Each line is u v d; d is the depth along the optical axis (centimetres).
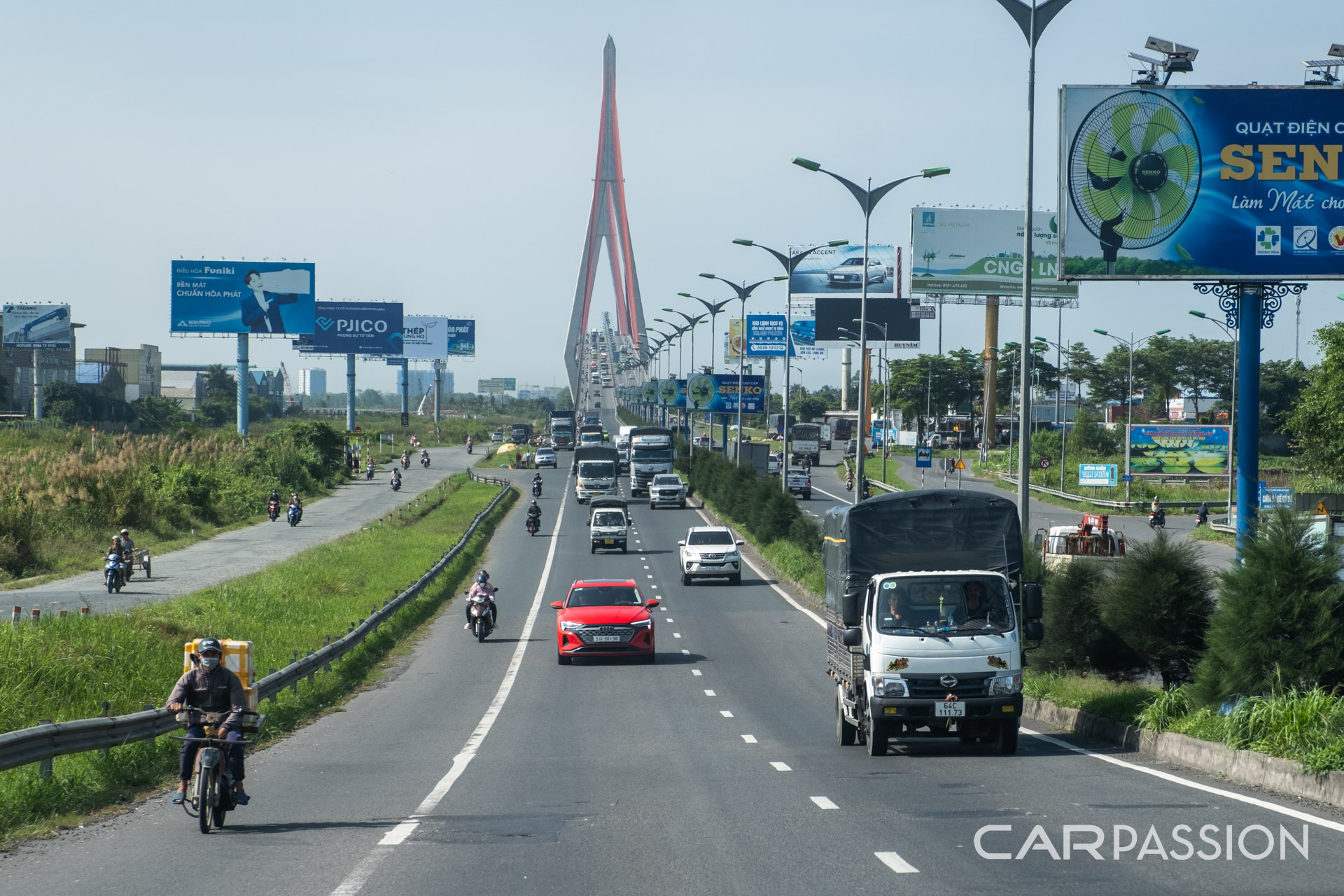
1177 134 2652
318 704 2383
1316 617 1546
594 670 2920
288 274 10831
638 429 9812
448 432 17888
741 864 981
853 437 16188
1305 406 6806
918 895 868
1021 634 1789
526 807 1288
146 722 1680
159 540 5966
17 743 1316
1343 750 1280
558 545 6372
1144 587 2073
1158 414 14050
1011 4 2648
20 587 4303
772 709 2291
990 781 1412
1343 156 2614
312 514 7788
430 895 897
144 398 16412
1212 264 2638
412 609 3938
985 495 1852
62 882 969
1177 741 1576
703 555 4797
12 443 8400
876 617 1709
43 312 14225
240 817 1266
